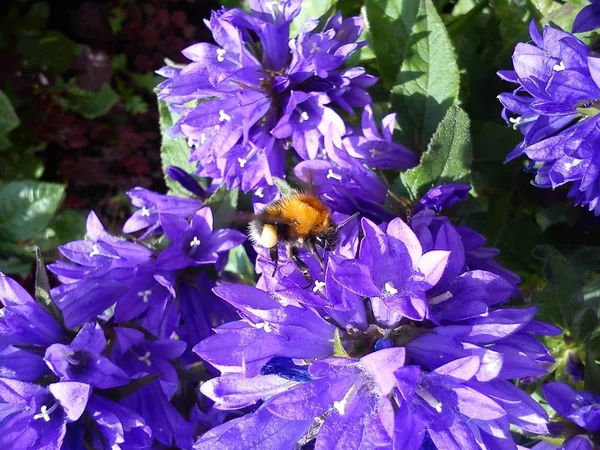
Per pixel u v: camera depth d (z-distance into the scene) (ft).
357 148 0.35
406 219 0.30
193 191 0.40
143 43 0.68
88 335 0.28
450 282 0.26
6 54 0.67
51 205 0.54
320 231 0.30
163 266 0.33
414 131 0.37
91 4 0.69
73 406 0.27
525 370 0.24
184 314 0.34
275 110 0.35
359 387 0.24
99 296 0.31
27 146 0.69
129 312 0.32
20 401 0.27
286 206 0.31
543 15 0.40
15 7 0.70
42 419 0.28
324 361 0.23
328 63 0.34
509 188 0.41
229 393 0.25
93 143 0.70
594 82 0.27
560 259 0.35
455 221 0.37
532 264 0.42
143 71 0.70
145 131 0.71
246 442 0.24
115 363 0.30
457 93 0.36
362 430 0.23
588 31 0.34
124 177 0.70
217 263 0.36
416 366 0.22
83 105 0.69
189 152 0.43
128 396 0.30
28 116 0.68
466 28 0.44
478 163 0.41
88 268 0.34
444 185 0.31
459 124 0.31
